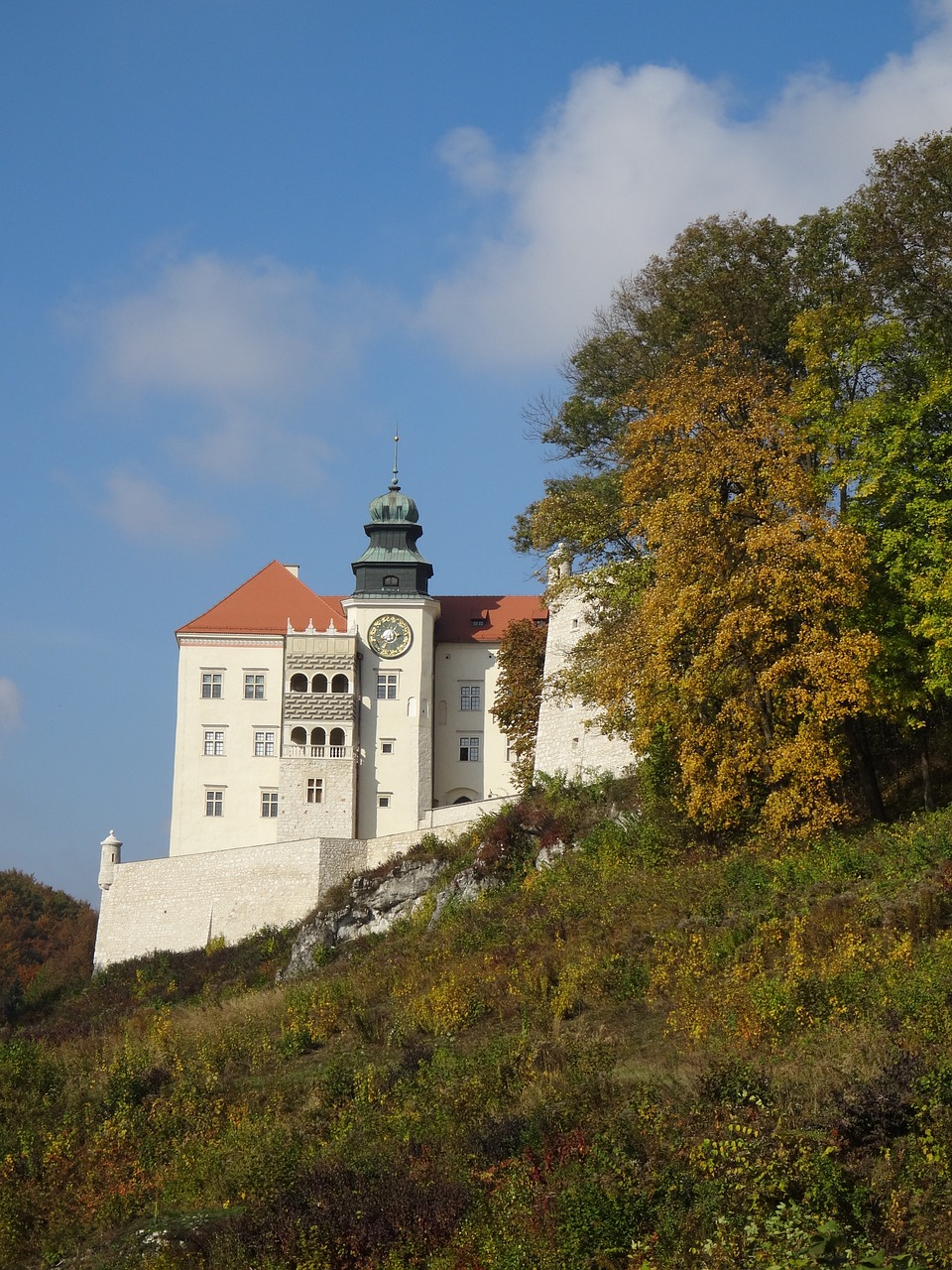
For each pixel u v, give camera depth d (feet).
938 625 122.01
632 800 171.01
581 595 205.67
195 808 268.82
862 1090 61.57
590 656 162.61
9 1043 139.03
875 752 147.74
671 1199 57.21
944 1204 53.26
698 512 131.23
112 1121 94.68
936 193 143.84
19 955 369.09
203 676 273.54
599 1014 99.50
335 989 129.49
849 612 129.18
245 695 272.72
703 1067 73.41
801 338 141.08
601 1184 58.54
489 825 194.29
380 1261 60.80
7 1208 78.18
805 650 124.47
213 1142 86.38
